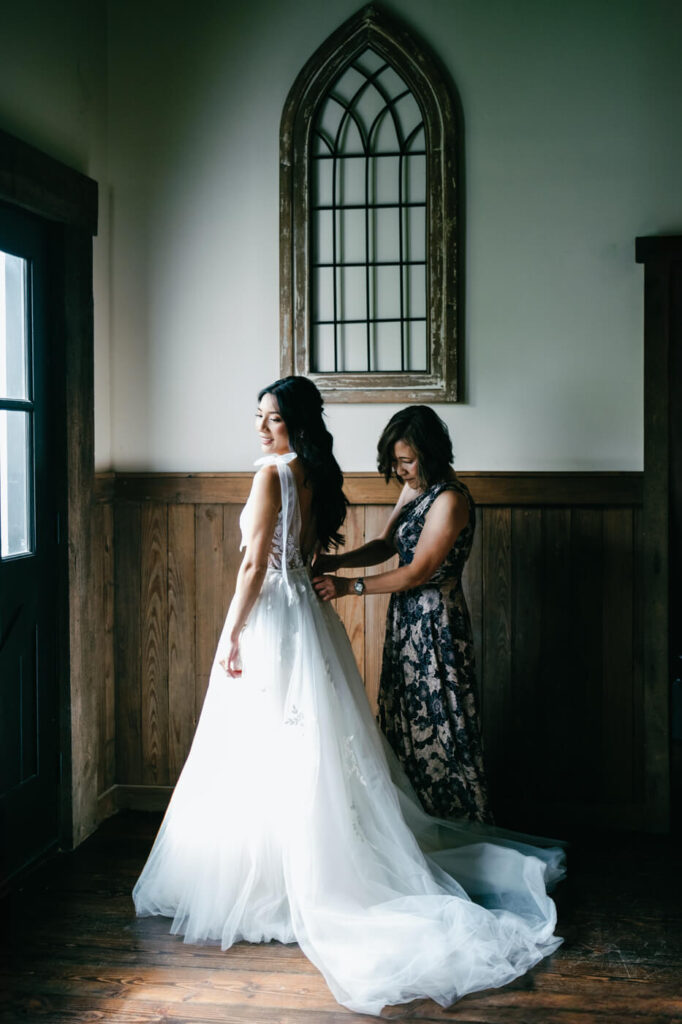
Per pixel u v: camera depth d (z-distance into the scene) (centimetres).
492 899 271
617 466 328
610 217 324
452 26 326
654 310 321
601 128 322
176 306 343
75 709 316
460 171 329
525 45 324
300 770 255
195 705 347
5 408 279
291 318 336
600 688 332
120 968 243
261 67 335
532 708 334
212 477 339
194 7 336
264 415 270
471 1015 223
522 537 331
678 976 238
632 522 327
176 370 344
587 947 252
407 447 278
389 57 326
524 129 325
